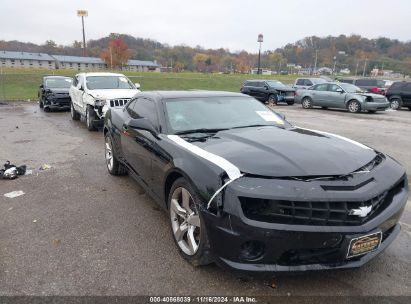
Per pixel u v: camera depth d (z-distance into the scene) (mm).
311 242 2621
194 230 3230
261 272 2686
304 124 13070
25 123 12344
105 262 3328
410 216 4371
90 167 6625
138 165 4574
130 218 4312
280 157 3023
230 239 2709
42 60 110688
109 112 6172
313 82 24531
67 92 15781
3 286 2963
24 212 4492
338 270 2738
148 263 3311
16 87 29781
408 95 19984
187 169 3148
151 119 4391
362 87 24078
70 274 3137
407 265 3309
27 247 3602
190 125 4105
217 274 3143
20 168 6117
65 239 3777
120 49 93125
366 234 2693
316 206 2625
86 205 4727
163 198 3791
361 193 2713
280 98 21938
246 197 2656
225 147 3330
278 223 2607
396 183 3090
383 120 14797
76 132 10609
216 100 4676
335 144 3520
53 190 5320
